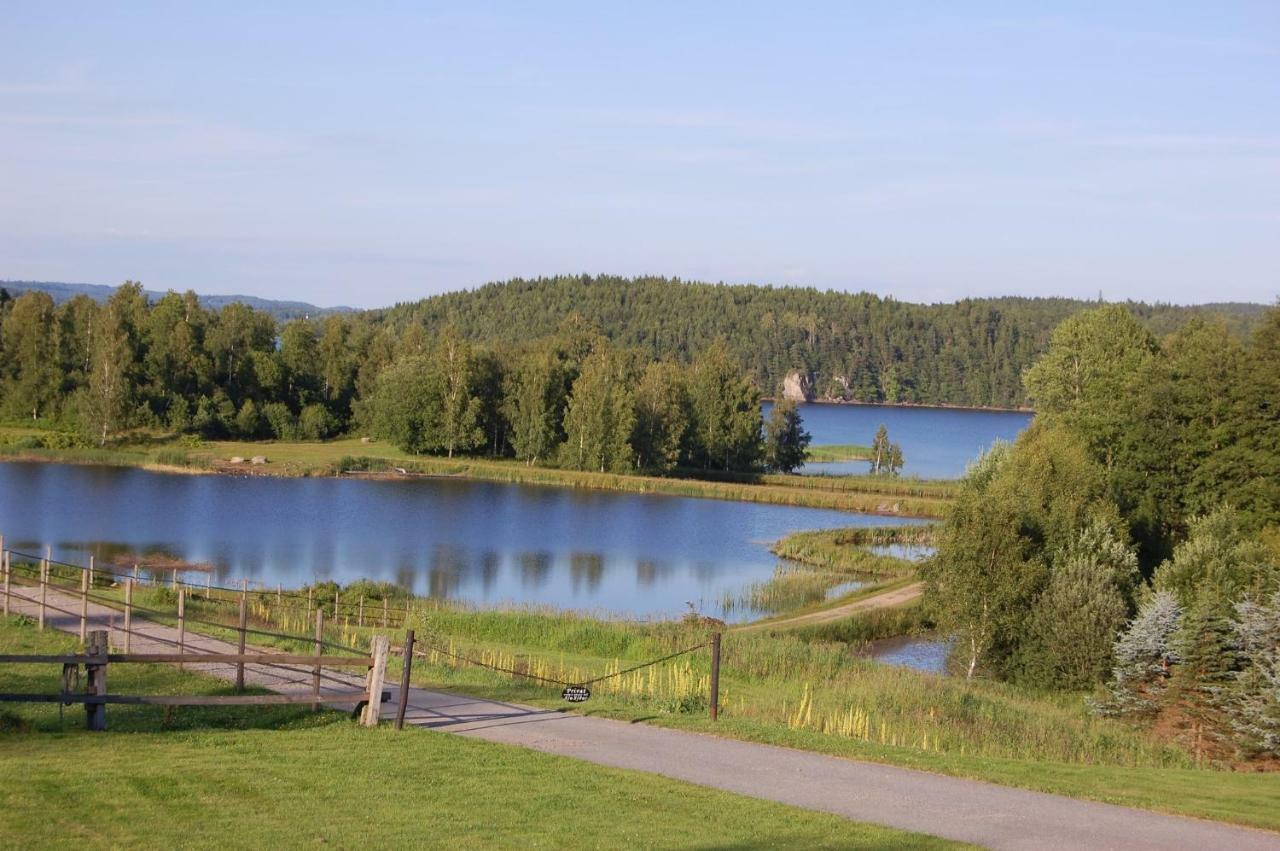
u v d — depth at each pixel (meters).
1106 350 76.25
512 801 14.50
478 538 78.75
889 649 48.16
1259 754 28.61
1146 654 33.66
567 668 31.45
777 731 20.19
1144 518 55.03
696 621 46.72
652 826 13.74
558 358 140.50
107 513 79.94
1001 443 59.78
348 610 43.34
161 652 25.23
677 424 127.81
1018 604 41.66
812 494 107.50
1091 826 14.89
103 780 14.24
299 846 12.14
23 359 127.75
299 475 109.19
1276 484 52.12
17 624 28.34
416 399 128.88
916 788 16.58
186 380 132.88
